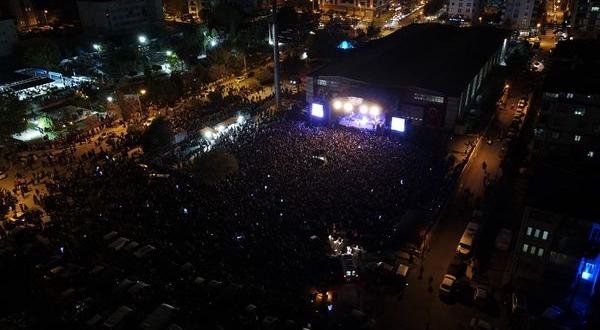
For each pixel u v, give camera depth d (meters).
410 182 71.75
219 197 67.94
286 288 52.19
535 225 50.94
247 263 55.50
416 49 125.19
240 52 142.88
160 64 148.00
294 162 78.38
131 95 108.44
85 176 77.81
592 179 56.88
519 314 48.69
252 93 122.94
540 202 51.09
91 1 181.50
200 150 85.62
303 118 103.62
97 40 170.75
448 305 51.69
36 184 78.31
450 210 68.62
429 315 50.44
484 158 85.38
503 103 111.31
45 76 135.25
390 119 94.62
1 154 90.88
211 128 94.50
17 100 98.06
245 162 78.56
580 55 100.62
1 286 52.72
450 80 100.19
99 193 72.06
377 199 66.81
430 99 97.12
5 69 143.38
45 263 56.44
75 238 61.25
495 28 146.38
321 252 57.28
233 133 92.31
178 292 51.66
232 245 58.00
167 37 164.62
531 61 138.00
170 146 87.88
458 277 54.88
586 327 45.84
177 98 116.25
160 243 59.06
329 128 96.94
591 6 155.38
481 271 56.75
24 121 95.00
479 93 116.06
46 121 98.12
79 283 53.94
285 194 68.00
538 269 52.66
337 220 62.88
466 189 73.12
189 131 95.44
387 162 78.62
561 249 50.53
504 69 133.50
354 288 53.91
